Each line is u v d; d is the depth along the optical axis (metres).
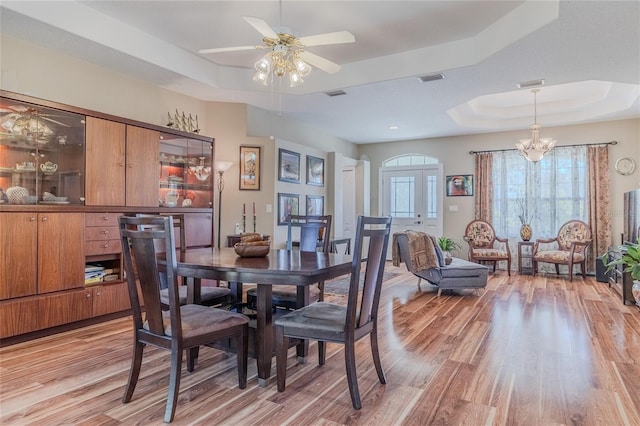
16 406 2.10
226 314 2.29
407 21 3.67
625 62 3.94
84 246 3.57
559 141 6.96
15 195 3.24
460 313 4.13
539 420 2.00
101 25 3.59
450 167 7.93
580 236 6.50
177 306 1.97
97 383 2.39
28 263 3.17
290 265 2.35
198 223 4.74
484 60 3.92
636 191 5.19
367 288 2.24
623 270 4.54
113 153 3.85
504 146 7.43
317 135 7.34
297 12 3.51
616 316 4.01
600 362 2.78
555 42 3.49
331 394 2.28
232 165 5.62
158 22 3.75
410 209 8.36
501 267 7.30
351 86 4.80
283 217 5.98
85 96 4.02
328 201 7.28
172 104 5.01
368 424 1.95
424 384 2.42
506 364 2.74
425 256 5.02
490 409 2.11
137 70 4.27
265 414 2.04
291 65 3.17
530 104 6.63
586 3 2.83
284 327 2.26
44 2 3.17
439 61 4.22
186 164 4.77
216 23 3.76
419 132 7.58
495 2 3.34
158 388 2.33
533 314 4.10
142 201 4.13
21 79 3.52
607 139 6.61
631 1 2.80
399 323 3.76
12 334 3.06
